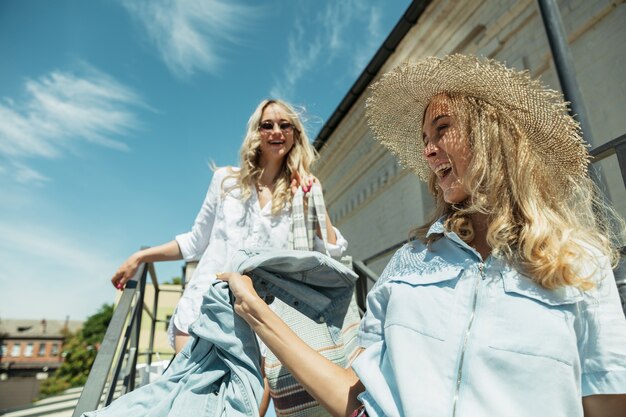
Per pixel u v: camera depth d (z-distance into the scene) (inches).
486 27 200.5
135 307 95.3
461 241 47.9
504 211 47.4
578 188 55.2
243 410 50.7
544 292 40.9
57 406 198.1
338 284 66.6
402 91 63.9
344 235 352.8
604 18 149.3
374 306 50.6
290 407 55.9
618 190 135.3
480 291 43.2
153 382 53.5
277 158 90.7
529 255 42.5
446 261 48.0
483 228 51.8
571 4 159.9
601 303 39.8
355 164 325.7
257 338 60.6
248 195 85.4
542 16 111.6
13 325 2677.2
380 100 67.3
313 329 61.7
